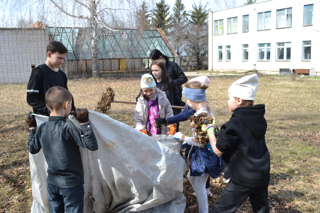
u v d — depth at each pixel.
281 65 27.81
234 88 2.50
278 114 9.16
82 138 2.21
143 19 21.02
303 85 17.39
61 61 2.97
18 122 7.48
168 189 2.80
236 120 2.38
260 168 2.35
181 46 41.19
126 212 2.71
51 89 2.36
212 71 34.00
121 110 9.59
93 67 22.09
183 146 3.09
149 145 2.73
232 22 32.09
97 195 2.67
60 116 2.35
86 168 2.61
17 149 5.23
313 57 25.14
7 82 18.77
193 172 2.87
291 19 26.41
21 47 18.72
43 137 2.32
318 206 3.31
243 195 2.43
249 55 30.78
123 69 24.83
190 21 46.72
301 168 4.45
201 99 2.93
